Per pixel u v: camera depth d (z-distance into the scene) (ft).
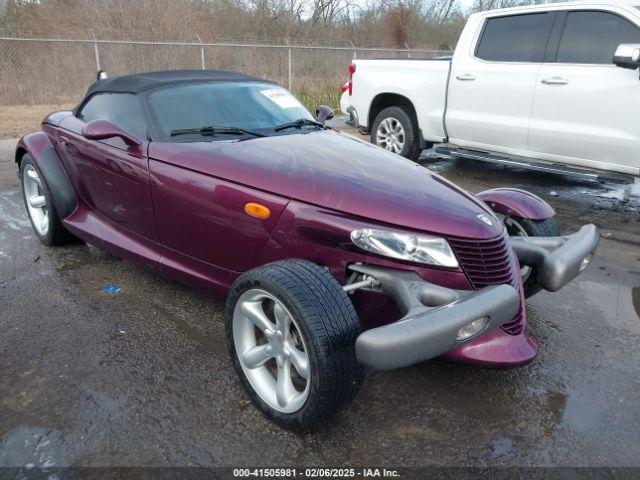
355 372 7.49
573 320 11.95
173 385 9.34
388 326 7.04
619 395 9.32
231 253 10.07
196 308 11.99
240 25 92.68
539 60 20.13
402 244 8.32
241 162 9.96
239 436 8.17
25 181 15.44
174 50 56.80
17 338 10.66
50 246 15.31
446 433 8.31
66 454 7.75
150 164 11.05
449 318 7.23
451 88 22.94
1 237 16.08
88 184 13.17
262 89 13.51
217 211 9.93
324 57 55.57
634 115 17.70
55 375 9.53
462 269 8.51
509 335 8.88
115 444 7.97
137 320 11.43
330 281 7.68
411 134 25.35
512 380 9.66
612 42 18.31
